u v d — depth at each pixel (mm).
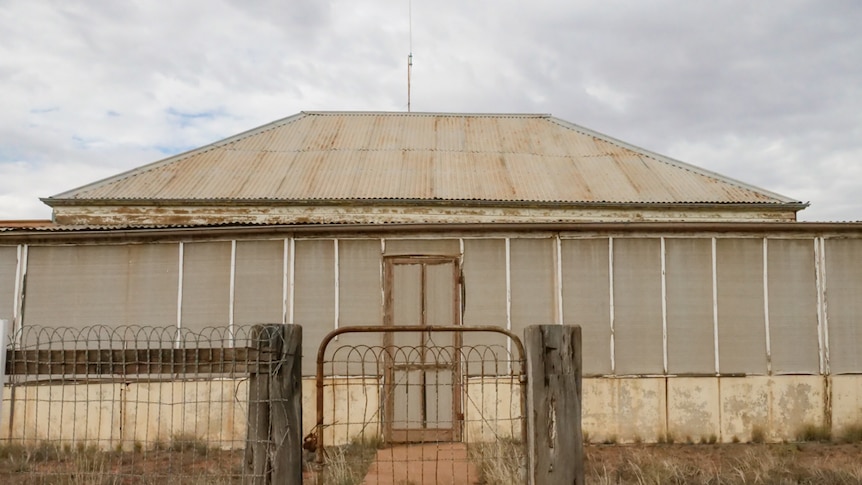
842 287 11453
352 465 9094
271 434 4922
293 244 11516
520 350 5582
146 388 11109
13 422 10797
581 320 11336
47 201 14422
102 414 11008
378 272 11438
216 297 11484
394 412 11047
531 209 14383
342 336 11297
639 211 14414
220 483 7219
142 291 11586
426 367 11156
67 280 11648
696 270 11453
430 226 11367
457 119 19594
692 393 11195
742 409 11172
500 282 11406
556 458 5246
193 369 5215
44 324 11531
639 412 11133
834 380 11266
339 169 15852
